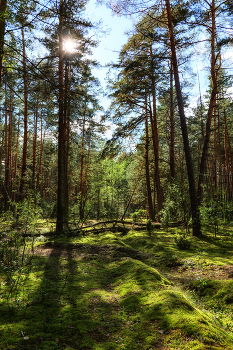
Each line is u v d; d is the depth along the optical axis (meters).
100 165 27.09
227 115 22.98
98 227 16.67
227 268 6.26
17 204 7.07
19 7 6.39
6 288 4.97
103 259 7.84
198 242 9.92
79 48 14.77
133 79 15.15
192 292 5.23
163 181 26.64
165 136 24.78
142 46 14.23
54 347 3.00
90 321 3.68
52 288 5.03
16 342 3.06
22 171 17.67
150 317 3.66
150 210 19.31
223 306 4.52
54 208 16.86
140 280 5.31
